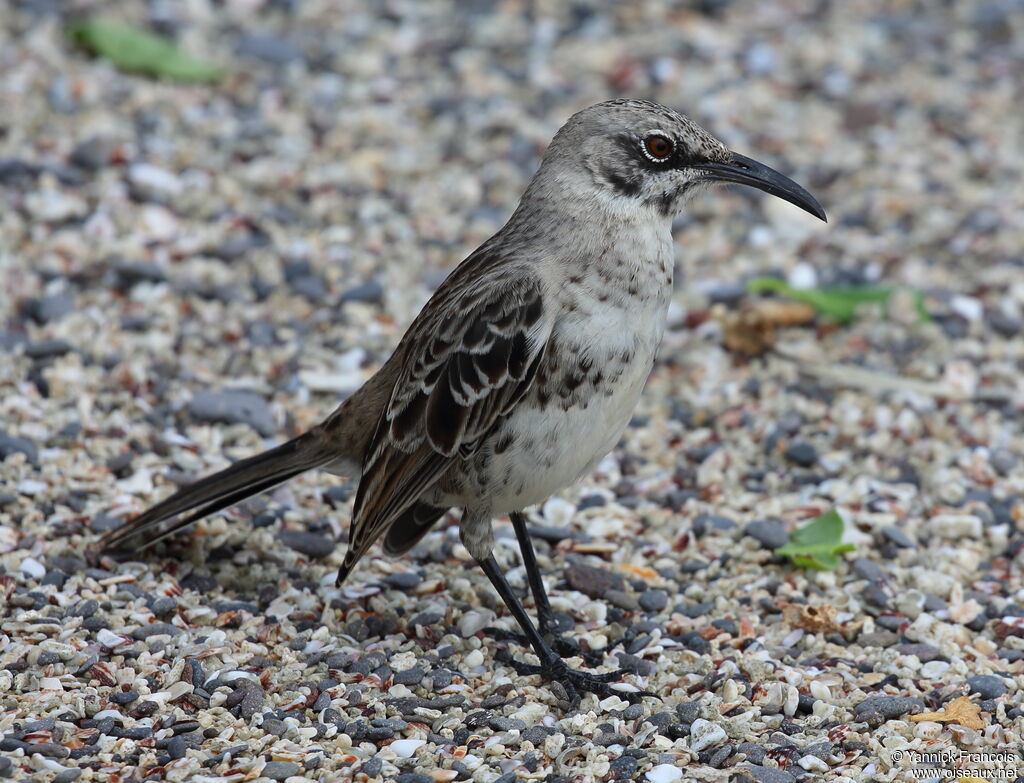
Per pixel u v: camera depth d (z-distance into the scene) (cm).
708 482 1176
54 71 1764
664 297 916
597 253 901
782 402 1297
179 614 964
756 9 2123
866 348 1395
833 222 1619
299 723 857
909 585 1043
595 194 916
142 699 863
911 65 1991
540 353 881
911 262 1539
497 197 1619
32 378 1230
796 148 1770
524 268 902
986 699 902
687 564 1059
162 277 1397
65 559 1005
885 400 1305
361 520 935
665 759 830
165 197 1539
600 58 1948
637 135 926
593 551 1078
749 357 1382
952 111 1873
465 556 1074
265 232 1506
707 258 1548
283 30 1966
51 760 797
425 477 923
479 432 898
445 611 995
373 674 913
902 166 1736
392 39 1969
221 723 850
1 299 1348
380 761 816
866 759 838
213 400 1221
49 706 848
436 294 962
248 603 986
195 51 1870
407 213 1575
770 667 923
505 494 915
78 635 924
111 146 1608
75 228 1470
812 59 1984
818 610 983
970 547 1088
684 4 2112
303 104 1775
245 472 994
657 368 1362
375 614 995
